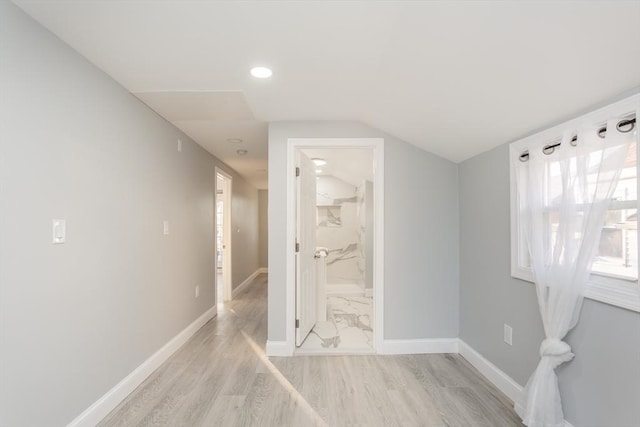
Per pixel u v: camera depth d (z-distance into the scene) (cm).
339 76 213
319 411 215
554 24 126
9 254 145
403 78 204
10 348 146
